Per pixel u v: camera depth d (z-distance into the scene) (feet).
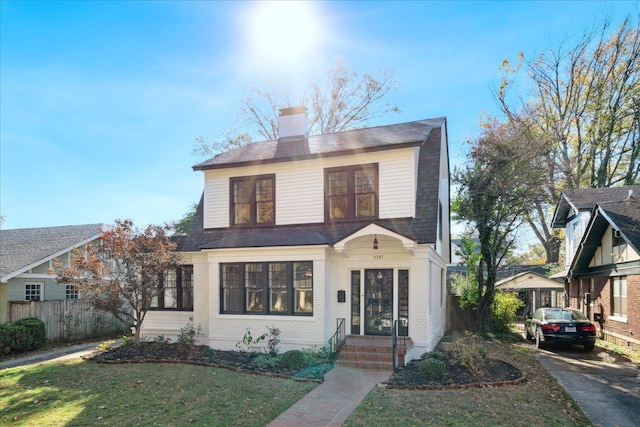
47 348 54.80
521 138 65.36
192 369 36.27
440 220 53.67
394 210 44.14
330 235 44.93
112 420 23.91
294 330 42.32
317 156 46.85
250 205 50.70
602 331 58.80
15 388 31.58
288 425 23.17
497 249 64.54
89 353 47.01
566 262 81.05
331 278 44.21
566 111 98.73
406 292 42.73
